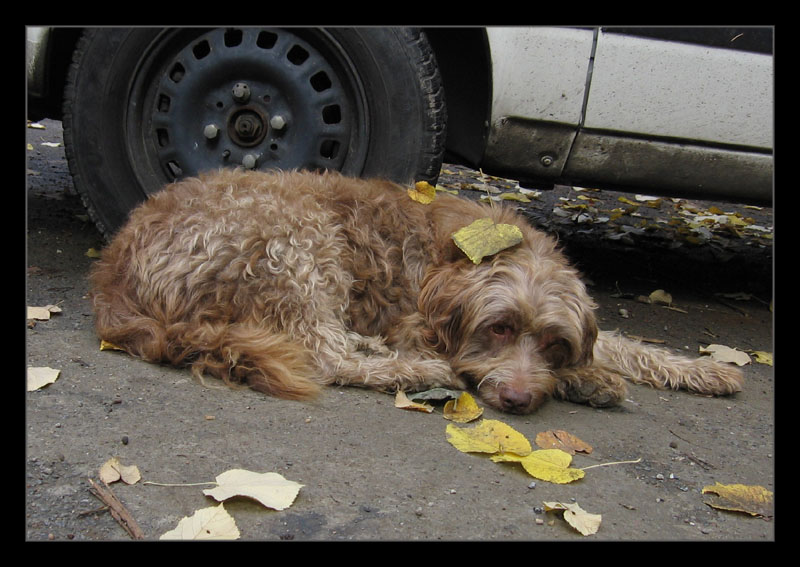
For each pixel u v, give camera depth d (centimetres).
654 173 181
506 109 173
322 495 120
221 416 133
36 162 251
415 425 137
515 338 152
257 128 172
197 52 174
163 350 145
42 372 136
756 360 175
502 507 121
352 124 173
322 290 153
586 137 176
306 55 173
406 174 173
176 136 173
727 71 174
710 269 227
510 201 270
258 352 143
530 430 141
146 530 113
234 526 113
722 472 134
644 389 160
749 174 181
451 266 157
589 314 155
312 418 136
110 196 175
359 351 154
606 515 122
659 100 174
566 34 171
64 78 185
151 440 126
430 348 157
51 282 171
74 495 116
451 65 183
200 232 149
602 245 236
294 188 158
